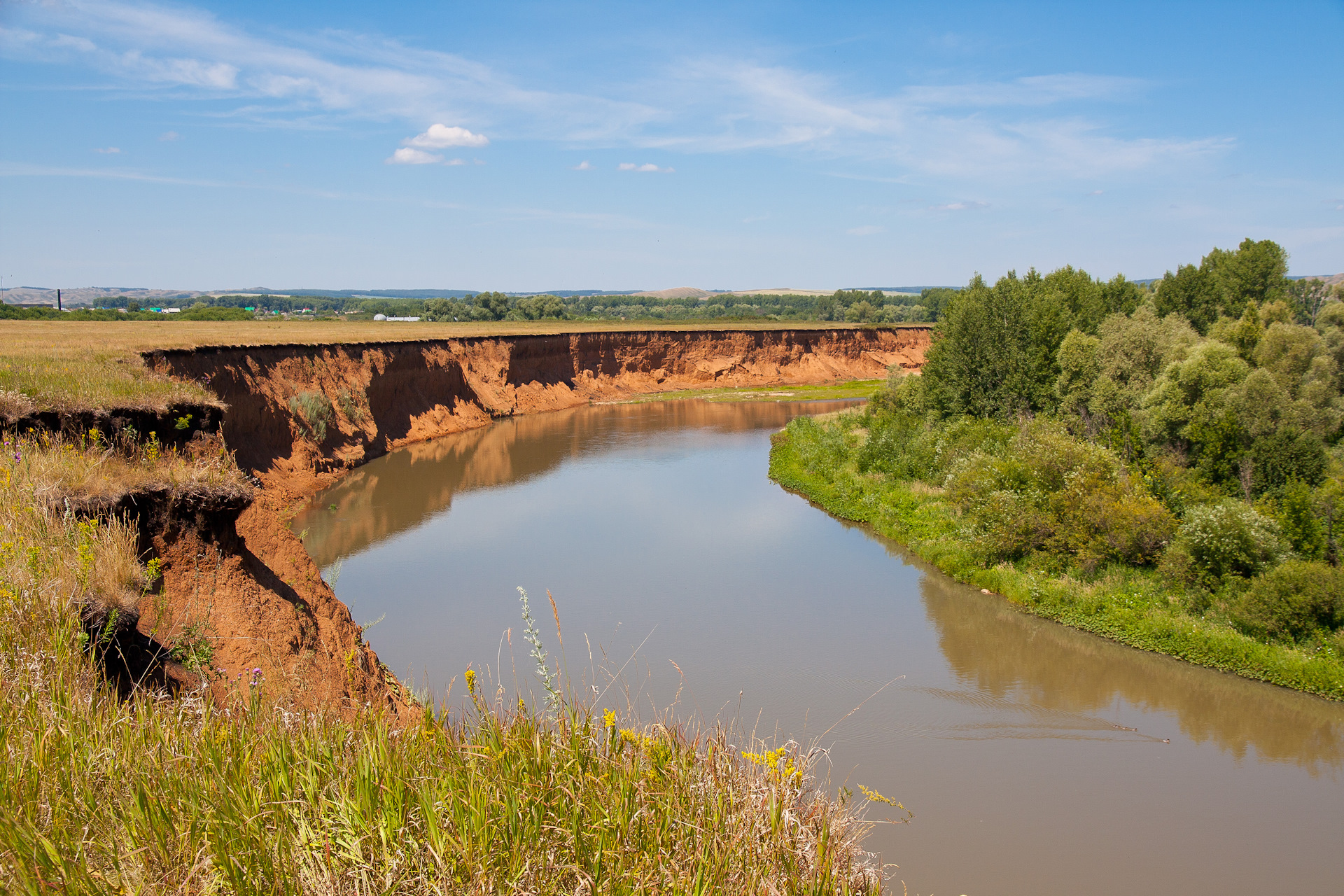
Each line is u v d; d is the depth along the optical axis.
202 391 20.53
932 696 18.84
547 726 5.97
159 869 4.03
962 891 12.62
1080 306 60.00
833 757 16.19
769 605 24.36
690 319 165.38
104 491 10.64
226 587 11.78
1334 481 28.00
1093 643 22.31
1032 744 16.98
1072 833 14.14
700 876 4.79
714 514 35.66
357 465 44.06
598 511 35.75
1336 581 20.97
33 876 3.74
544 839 4.80
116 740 5.04
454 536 30.98
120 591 8.12
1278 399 33.06
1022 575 26.25
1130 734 17.56
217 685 9.39
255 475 33.53
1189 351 38.44
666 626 22.31
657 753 5.96
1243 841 14.08
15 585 7.00
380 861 4.39
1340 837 14.25
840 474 41.84
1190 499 29.30
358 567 26.64
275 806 4.52
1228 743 17.31
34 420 13.91
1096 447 31.03
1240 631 21.94
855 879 5.75
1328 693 19.31
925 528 31.77
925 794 15.14
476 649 19.86
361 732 5.61
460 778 5.14
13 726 4.91
